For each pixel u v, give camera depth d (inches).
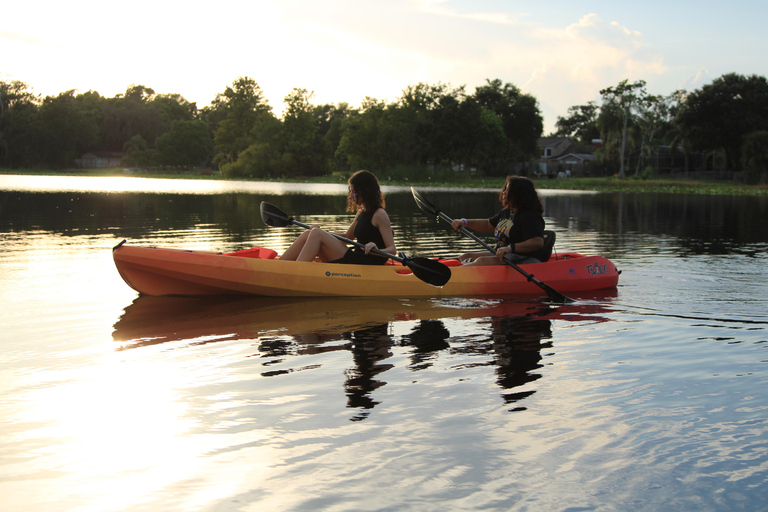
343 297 229.0
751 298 227.5
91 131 3619.6
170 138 3782.0
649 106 2333.9
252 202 838.5
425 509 83.5
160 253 220.1
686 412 116.3
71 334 170.6
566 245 394.3
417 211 721.0
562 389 128.6
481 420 111.9
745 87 2078.0
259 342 164.2
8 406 117.3
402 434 105.8
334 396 123.3
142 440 103.0
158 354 152.0
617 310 208.5
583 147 3472.0
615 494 87.7
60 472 92.5
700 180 2174.0
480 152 2490.2
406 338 170.1
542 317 198.1
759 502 85.8
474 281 235.9
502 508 83.9
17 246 351.3
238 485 89.1
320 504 84.4
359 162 2618.1
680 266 303.3
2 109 3351.4
